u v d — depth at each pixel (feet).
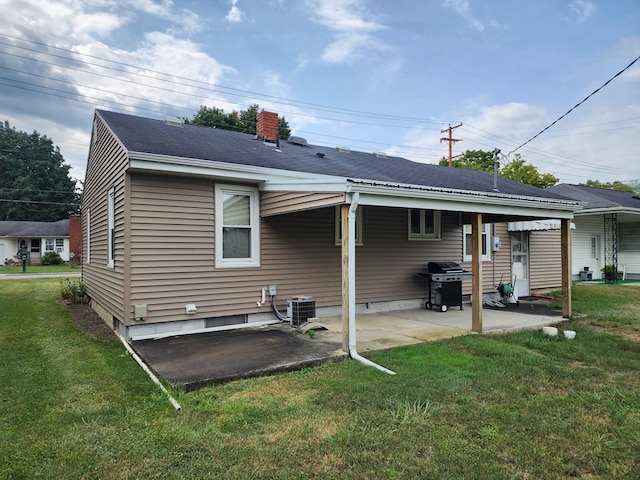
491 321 26.81
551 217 27.89
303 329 22.15
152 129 26.25
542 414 12.04
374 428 11.01
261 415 11.84
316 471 8.95
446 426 11.16
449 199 21.54
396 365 16.80
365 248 29.71
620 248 59.93
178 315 21.71
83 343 20.65
